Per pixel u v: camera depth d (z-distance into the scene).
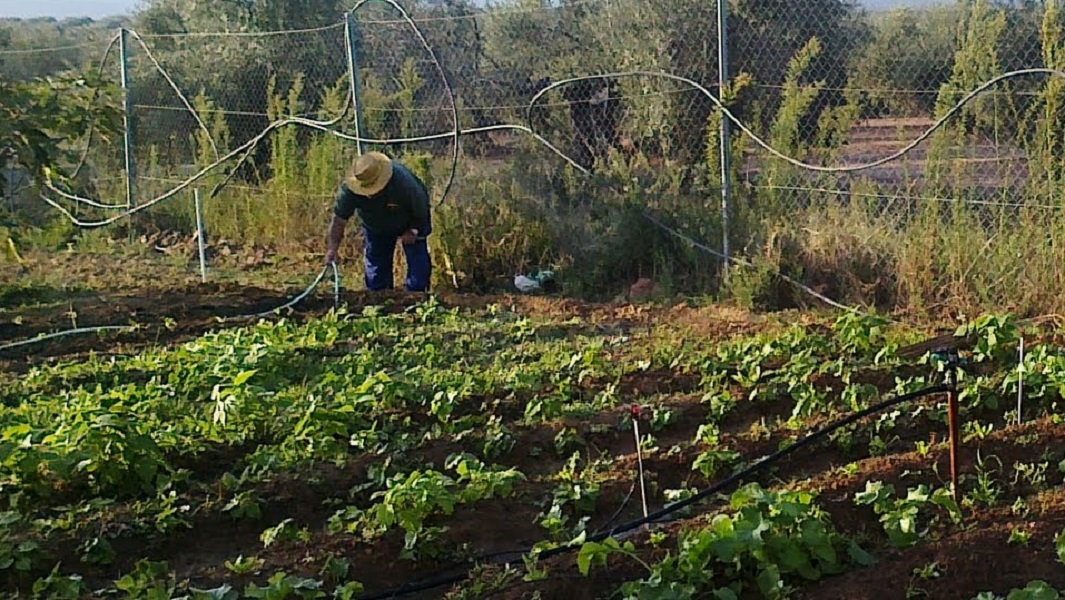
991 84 8.71
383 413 6.77
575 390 7.20
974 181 9.02
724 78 9.89
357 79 11.66
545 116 11.73
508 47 12.41
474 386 7.20
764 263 9.49
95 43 16.58
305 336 8.59
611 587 4.56
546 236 10.85
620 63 11.38
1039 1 9.25
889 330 8.20
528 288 10.53
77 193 13.37
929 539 4.77
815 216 9.62
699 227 10.10
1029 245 8.69
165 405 6.83
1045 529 4.66
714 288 9.92
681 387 7.23
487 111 12.39
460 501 5.44
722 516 4.58
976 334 7.48
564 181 11.15
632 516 5.46
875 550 4.74
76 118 10.45
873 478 5.39
